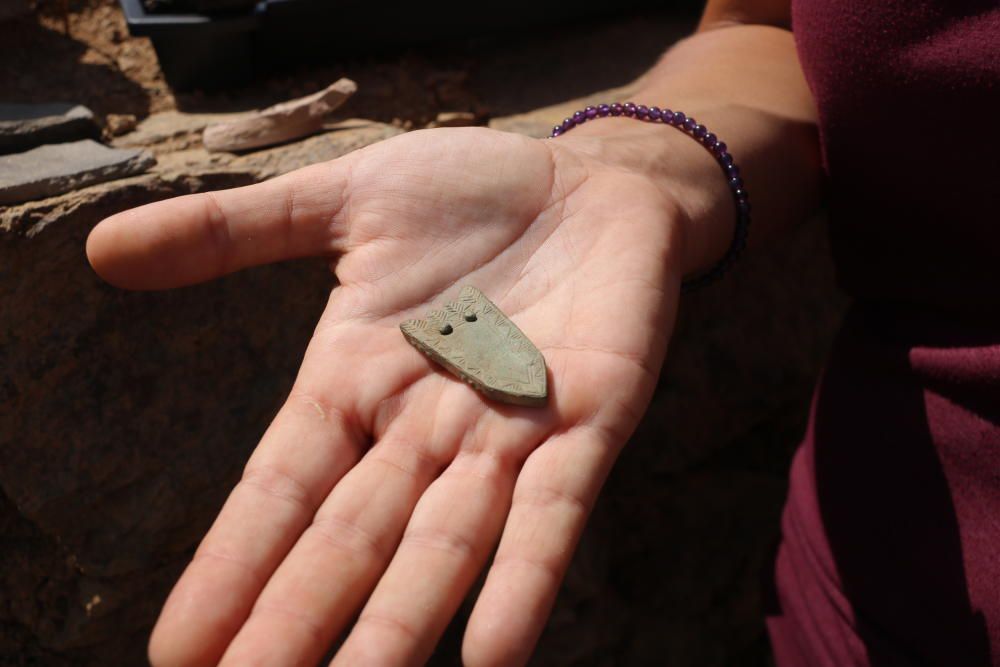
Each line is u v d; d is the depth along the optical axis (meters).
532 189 0.39
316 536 0.33
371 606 0.32
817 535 0.42
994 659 0.37
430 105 0.53
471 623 0.32
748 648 0.59
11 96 0.50
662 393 0.53
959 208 0.37
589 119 0.43
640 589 0.56
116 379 0.44
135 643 0.46
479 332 0.37
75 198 0.42
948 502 0.38
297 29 0.52
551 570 0.33
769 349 0.55
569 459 0.34
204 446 0.45
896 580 0.39
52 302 0.43
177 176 0.45
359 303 0.37
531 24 0.57
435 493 0.34
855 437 0.41
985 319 0.38
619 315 0.36
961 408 0.37
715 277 0.43
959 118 0.36
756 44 0.46
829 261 0.55
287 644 0.32
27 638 0.45
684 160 0.41
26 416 0.43
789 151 0.42
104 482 0.44
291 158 0.47
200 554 0.33
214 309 0.45
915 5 0.36
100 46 0.54
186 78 0.51
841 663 0.41
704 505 0.56
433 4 0.54
